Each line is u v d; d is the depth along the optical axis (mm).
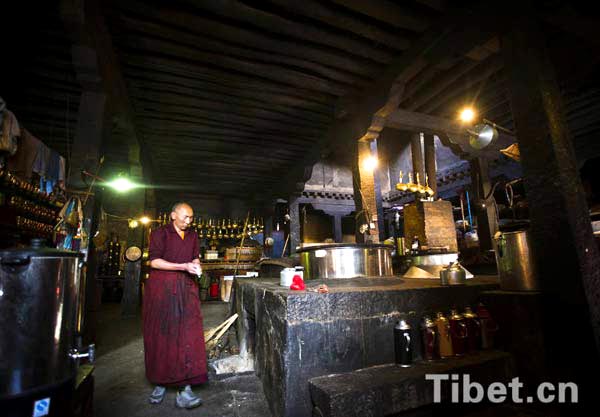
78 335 1818
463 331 2936
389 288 3074
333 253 4297
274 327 2770
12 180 3514
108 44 5156
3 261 1449
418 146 10969
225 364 3805
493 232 8352
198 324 3100
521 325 2947
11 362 1424
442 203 6074
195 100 7172
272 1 4535
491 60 5973
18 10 4574
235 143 9648
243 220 16188
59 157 4441
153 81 6508
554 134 3252
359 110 7148
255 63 5961
